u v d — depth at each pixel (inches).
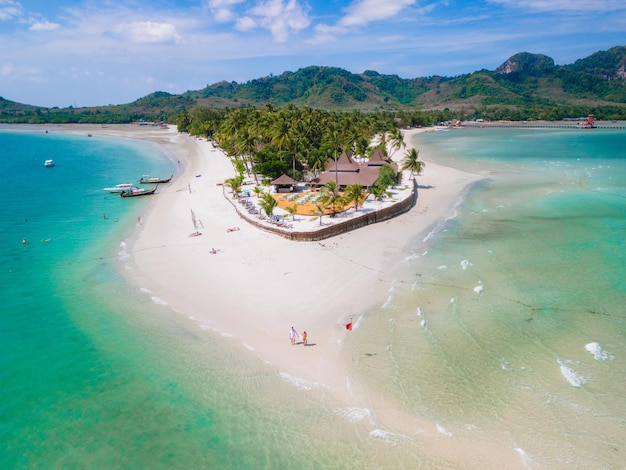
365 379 1040.8
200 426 919.7
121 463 836.6
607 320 1275.8
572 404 945.5
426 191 3056.1
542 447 839.7
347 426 905.5
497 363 1090.7
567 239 1959.9
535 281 1537.9
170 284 1577.3
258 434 894.4
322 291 1483.8
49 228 2319.1
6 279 1657.2
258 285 1539.1
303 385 1027.9
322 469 810.2
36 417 954.1
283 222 2171.5
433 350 1147.3
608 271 1604.3
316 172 3233.3
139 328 1289.4
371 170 2925.7
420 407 950.4
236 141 3838.6
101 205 2842.0
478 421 908.0
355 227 2187.5
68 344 1218.0
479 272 1624.0
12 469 828.0
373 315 1325.0
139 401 995.3
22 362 1141.1
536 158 4594.0
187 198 2930.6
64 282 1624.0
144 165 4758.9
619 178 3353.8
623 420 898.7
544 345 1160.8
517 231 2095.2
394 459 824.3
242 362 1117.1
